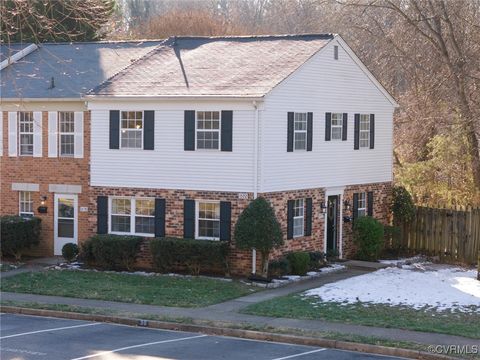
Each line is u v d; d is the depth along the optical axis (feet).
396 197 134.00
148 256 113.80
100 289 98.32
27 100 121.60
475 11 151.12
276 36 122.62
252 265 106.32
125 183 115.34
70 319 84.02
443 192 143.43
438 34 141.38
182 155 111.14
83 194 121.08
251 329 75.25
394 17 165.99
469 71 142.82
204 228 110.93
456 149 142.10
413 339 70.64
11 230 118.21
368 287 98.32
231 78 111.75
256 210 102.53
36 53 136.56
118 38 189.98
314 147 117.19
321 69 118.01
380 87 132.67
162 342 71.36
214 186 109.19
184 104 110.32
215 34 232.73
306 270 109.91
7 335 73.82
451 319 80.12
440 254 128.47
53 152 122.72
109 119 115.75
